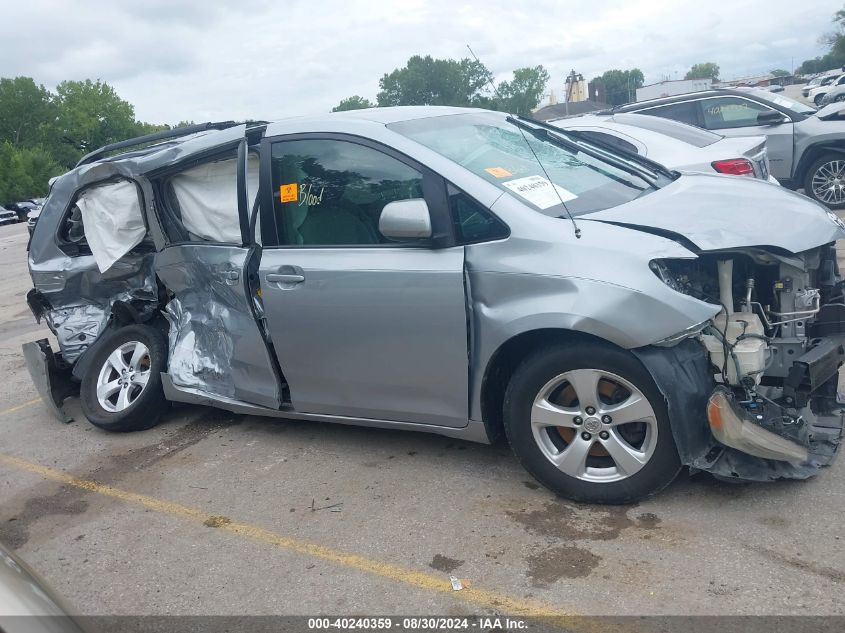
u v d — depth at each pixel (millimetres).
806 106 10469
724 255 3434
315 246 4059
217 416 5375
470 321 3582
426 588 3066
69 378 5898
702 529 3225
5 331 9672
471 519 3535
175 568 3447
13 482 4672
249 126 4555
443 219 3641
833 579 2812
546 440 3566
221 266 4504
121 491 4332
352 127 4031
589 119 8344
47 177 76062
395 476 4066
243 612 3059
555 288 3328
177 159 4648
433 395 3814
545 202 3666
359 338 3908
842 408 3791
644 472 3361
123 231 5152
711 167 6867
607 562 3082
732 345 3354
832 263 3879
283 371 4305
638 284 3174
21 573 1983
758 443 3174
